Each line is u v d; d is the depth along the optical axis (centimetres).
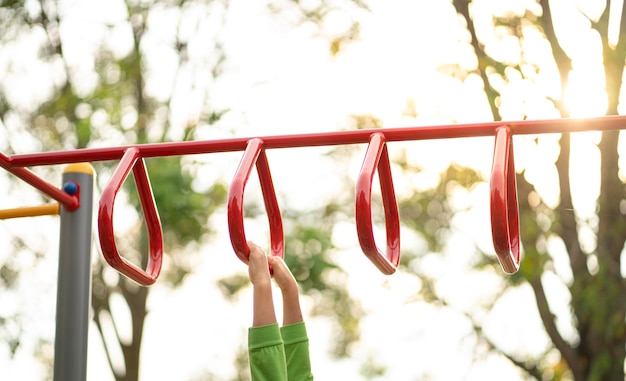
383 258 225
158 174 929
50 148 1021
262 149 245
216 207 1001
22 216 325
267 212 251
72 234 316
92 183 321
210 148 245
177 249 1032
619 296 777
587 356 824
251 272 238
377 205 1040
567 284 830
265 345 234
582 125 229
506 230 215
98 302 1109
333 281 1076
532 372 978
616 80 752
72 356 307
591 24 773
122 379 1112
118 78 1043
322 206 1082
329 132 240
